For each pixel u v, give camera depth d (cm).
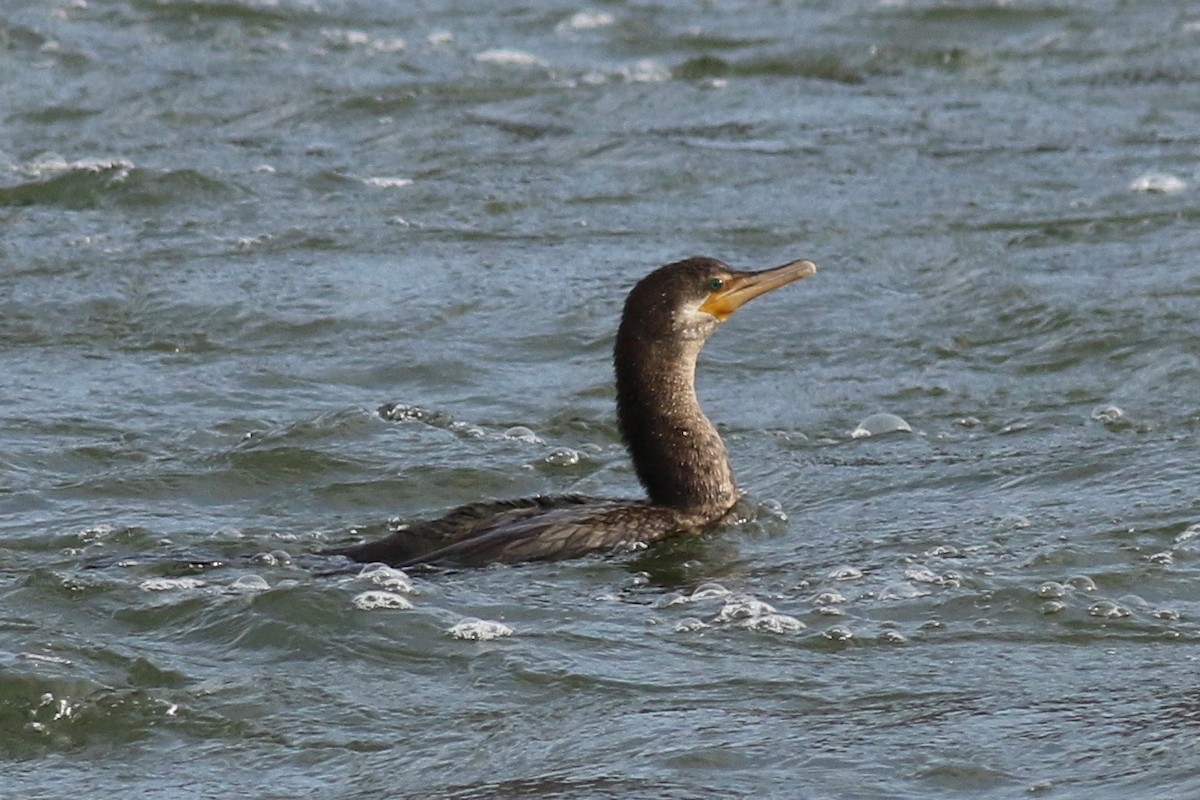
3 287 1880
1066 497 1354
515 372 1684
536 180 2225
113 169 2173
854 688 1035
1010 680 1041
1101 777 918
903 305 1839
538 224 2083
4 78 2533
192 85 2541
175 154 2288
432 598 1162
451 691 1046
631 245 2011
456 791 930
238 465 1434
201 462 1443
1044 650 1082
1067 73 2645
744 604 1148
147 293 1862
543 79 2609
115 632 1119
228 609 1138
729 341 1758
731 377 1681
